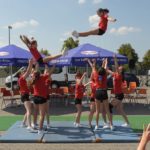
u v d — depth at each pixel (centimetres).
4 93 1986
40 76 1120
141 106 2031
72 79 3078
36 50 1056
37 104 1157
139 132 1253
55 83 3062
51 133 1164
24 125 1269
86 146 1011
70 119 1558
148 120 1539
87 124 1332
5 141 1064
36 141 1061
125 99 2377
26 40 1044
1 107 1988
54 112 1792
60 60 2000
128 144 1035
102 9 848
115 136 1107
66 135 1130
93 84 1209
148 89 3303
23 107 1984
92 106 1245
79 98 1258
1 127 1378
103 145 1023
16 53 1920
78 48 2006
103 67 1167
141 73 4719
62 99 2252
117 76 1223
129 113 1750
